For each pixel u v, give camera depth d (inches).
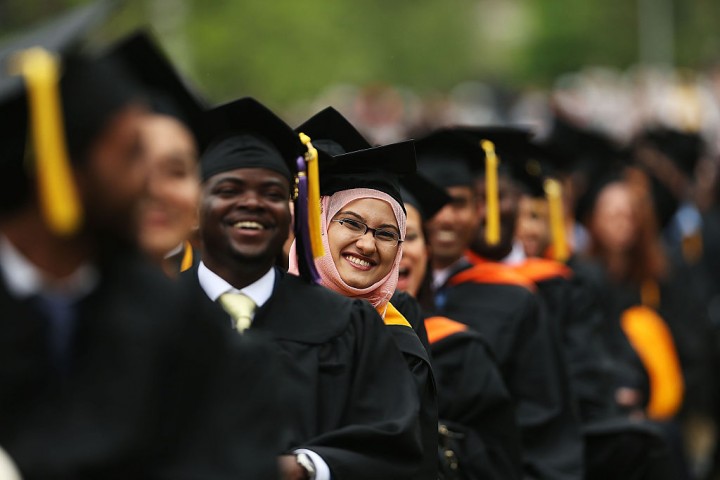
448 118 2268.7
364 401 428.1
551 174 807.1
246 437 288.2
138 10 2124.8
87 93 260.2
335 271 480.4
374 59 3700.8
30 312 264.4
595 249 943.0
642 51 3944.4
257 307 431.8
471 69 5012.3
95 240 269.0
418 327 515.2
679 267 982.4
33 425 262.5
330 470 404.5
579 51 4084.6
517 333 647.8
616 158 973.8
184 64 2315.5
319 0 2935.5
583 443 659.4
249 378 293.3
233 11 2519.7
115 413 261.9
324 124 510.6
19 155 262.8
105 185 261.9
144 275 274.2
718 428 1012.5
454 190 638.5
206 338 281.9
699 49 3858.3
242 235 428.8
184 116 346.3
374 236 482.3
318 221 454.6
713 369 994.7
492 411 578.6
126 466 263.3
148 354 266.5
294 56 2719.0
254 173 430.0
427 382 474.0
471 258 679.1
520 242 770.2
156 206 330.3
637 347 906.7
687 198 1179.3
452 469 561.3
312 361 426.3
